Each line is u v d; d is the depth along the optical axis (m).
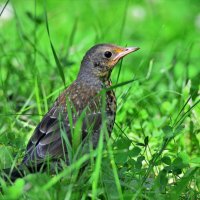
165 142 10.79
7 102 13.34
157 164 10.59
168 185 10.41
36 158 10.57
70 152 10.11
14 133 12.23
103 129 9.95
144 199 10.09
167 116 13.09
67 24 21.55
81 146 10.45
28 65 15.07
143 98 12.91
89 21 21.98
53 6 22.75
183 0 23.95
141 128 12.34
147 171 10.37
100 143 9.48
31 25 19.64
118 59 12.02
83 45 17.41
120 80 15.43
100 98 11.57
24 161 10.61
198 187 10.59
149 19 22.53
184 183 10.00
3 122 12.72
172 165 10.52
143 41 20.75
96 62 11.91
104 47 12.00
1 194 9.61
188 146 12.43
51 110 11.36
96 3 23.11
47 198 9.39
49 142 10.79
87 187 9.74
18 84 14.51
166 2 23.84
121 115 12.93
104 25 21.69
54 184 9.59
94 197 9.43
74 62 14.96
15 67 15.33
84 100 11.55
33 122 13.14
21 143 11.54
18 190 9.10
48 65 14.90
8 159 10.82
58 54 15.87
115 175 9.56
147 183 10.38
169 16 23.06
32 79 14.30
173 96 14.31
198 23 22.27
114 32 21.19
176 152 12.01
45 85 14.35
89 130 10.70
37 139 10.94
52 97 13.39
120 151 10.37
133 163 10.62
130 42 20.27
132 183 10.20
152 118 13.27
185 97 13.00
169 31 21.62
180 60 17.23
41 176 9.63
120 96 13.09
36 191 9.14
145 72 15.93
